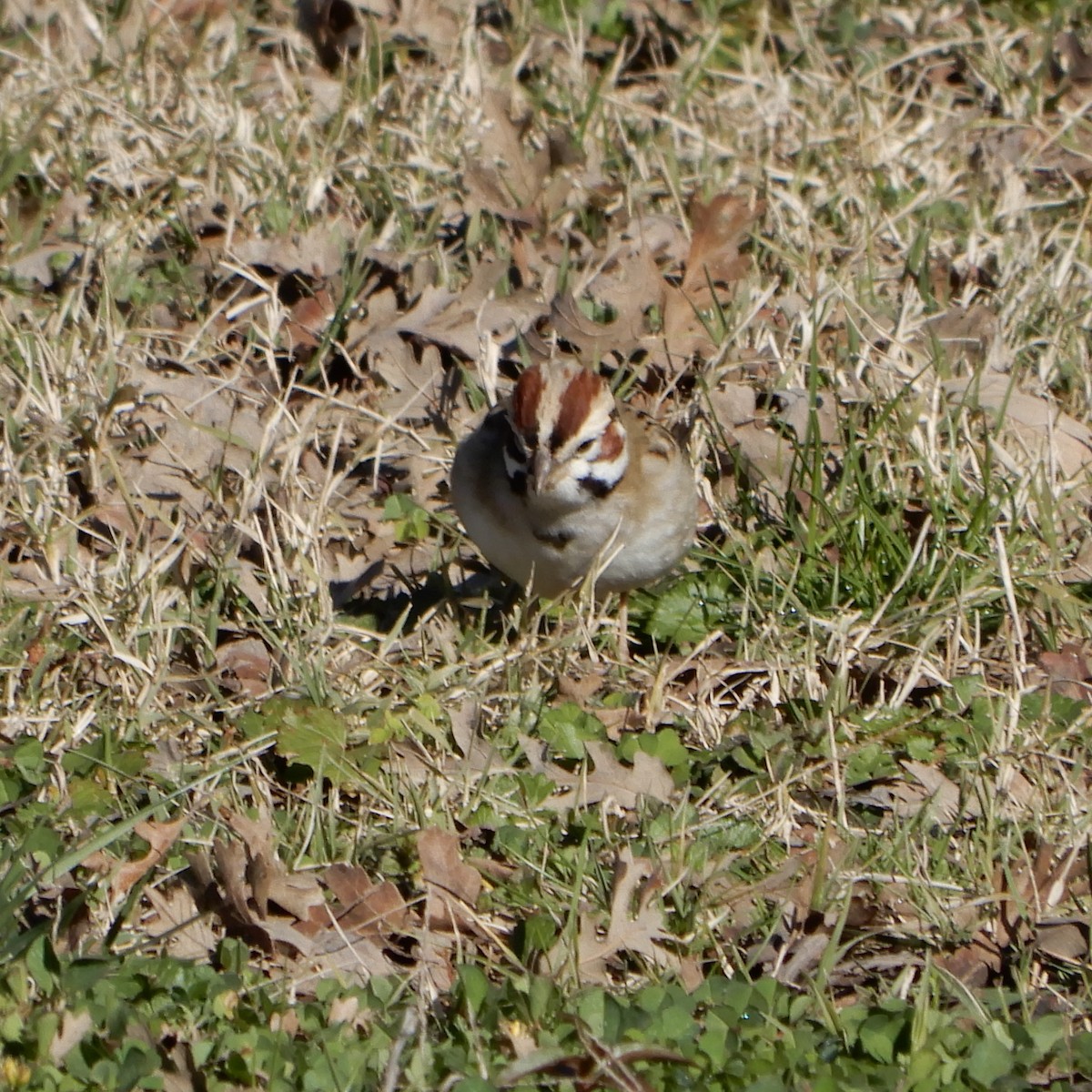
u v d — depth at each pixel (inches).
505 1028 299.0
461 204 568.1
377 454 469.7
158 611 407.5
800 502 459.5
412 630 430.0
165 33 636.7
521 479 396.2
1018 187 585.0
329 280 519.5
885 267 555.8
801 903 337.1
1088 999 322.7
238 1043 285.6
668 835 358.9
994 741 388.2
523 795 369.4
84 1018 282.8
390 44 638.5
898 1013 303.7
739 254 544.7
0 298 516.7
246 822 341.7
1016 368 497.0
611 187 575.5
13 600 411.5
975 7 665.6
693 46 657.0
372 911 335.6
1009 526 449.1
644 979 323.3
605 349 500.7
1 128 564.4
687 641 428.5
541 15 669.3
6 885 309.3
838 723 396.2
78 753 362.6
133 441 471.2
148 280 530.3
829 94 632.4
